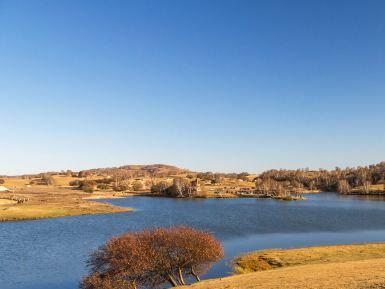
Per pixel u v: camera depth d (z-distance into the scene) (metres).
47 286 57.03
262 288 34.69
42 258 74.31
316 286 32.81
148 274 49.06
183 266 51.12
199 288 38.97
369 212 164.50
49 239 96.81
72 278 60.66
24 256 76.25
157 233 51.56
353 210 174.50
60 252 79.94
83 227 120.44
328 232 105.88
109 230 113.62
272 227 116.50
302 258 64.38
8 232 109.44
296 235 100.50
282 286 34.50
